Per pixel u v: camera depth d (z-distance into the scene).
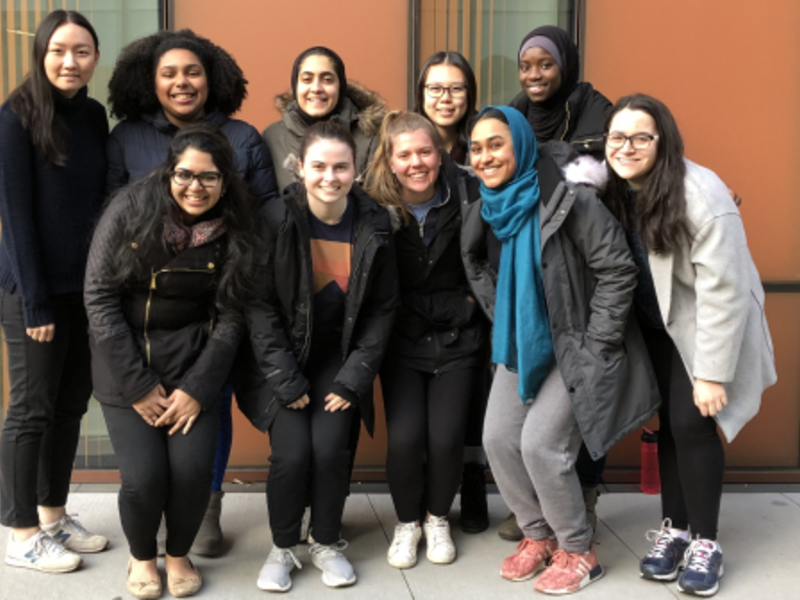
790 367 3.58
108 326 2.37
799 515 3.18
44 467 2.72
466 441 2.99
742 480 3.53
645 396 2.48
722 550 2.84
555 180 2.43
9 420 2.57
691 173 2.35
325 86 2.79
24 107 2.42
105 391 2.42
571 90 3.03
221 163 2.34
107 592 2.48
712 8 3.41
